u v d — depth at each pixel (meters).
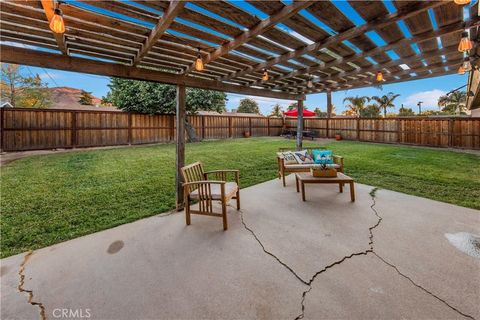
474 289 1.59
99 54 2.66
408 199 3.38
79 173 4.99
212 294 1.62
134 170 5.30
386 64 3.71
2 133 7.79
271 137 14.72
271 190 3.99
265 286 1.68
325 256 2.03
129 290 1.67
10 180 4.42
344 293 1.59
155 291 1.66
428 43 3.00
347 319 1.38
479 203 3.12
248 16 2.07
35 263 2.00
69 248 2.23
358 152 7.94
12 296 1.62
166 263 1.99
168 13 1.81
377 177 4.64
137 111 10.95
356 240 2.28
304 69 3.93
